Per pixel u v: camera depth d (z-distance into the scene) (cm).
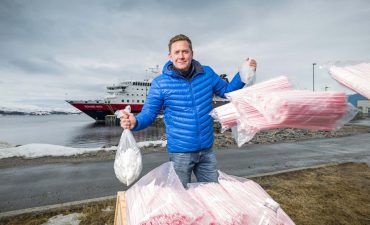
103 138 3247
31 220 363
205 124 218
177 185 163
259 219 140
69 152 934
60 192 509
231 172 654
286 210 370
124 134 178
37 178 615
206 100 220
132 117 184
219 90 234
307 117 113
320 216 352
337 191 448
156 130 3722
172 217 138
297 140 1315
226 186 174
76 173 656
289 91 121
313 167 625
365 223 334
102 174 642
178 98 214
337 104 110
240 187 171
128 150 171
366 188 466
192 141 215
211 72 231
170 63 222
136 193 171
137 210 150
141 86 6097
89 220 354
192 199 153
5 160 820
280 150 992
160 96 216
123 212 167
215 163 229
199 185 180
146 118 206
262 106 122
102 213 375
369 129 1964
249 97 130
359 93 102
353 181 509
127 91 5962
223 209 147
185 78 214
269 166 718
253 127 128
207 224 138
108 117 5991
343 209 375
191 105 214
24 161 806
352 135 1555
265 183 499
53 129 5441
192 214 139
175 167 218
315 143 1195
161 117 4431
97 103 5916
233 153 930
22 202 458
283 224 142
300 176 549
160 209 142
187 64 209
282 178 535
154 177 176
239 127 136
